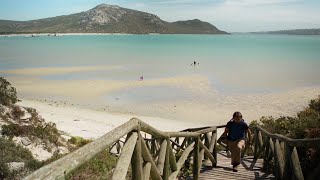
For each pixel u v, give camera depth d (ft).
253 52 360.89
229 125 31.14
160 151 17.75
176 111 101.09
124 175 10.94
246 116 95.55
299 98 115.03
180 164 22.68
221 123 90.68
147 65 216.13
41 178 6.26
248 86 138.00
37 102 110.73
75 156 8.00
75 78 159.94
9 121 53.01
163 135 17.61
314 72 180.55
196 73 176.65
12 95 62.44
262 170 30.91
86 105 107.65
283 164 26.30
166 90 129.49
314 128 30.73
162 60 253.85
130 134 13.17
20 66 213.25
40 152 47.34
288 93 123.54
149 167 14.65
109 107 105.29
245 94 122.31
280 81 150.20
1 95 57.88
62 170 7.04
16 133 47.91
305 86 136.98
